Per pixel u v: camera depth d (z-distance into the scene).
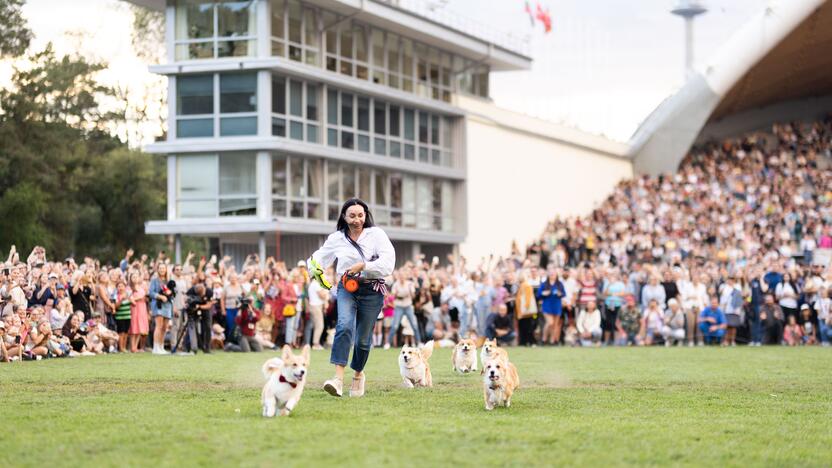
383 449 9.16
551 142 64.69
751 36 66.38
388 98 51.19
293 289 28.14
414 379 15.63
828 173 66.88
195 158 44.53
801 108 83.69
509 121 60.75
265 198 43.75
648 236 52.94
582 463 8.71
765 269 34.72
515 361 22.92
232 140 43.62
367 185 50.38
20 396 13.69
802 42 67.12
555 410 12.48
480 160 58.22
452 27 54.69
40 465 8.48
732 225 57.53
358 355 13.59
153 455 8.86
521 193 61.69
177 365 19.98
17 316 21.69
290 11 45.50
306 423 10.70
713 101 69.75
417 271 31.91
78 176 54.91
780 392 15.57
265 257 45.94
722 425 11.27
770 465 8.92
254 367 19.36
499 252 59.78
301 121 45.88
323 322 28.70
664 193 64.50
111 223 55.88
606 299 32.81
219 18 44.31
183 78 44.53
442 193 56.06
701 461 8.98
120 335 25.97
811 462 9.12
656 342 32.75
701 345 32.28
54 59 55.44
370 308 13.47
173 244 60.00
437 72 55.97
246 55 44.06
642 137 72.12
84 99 60.53
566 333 33.09
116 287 26.34
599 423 11.16
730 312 32.53
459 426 10.64
